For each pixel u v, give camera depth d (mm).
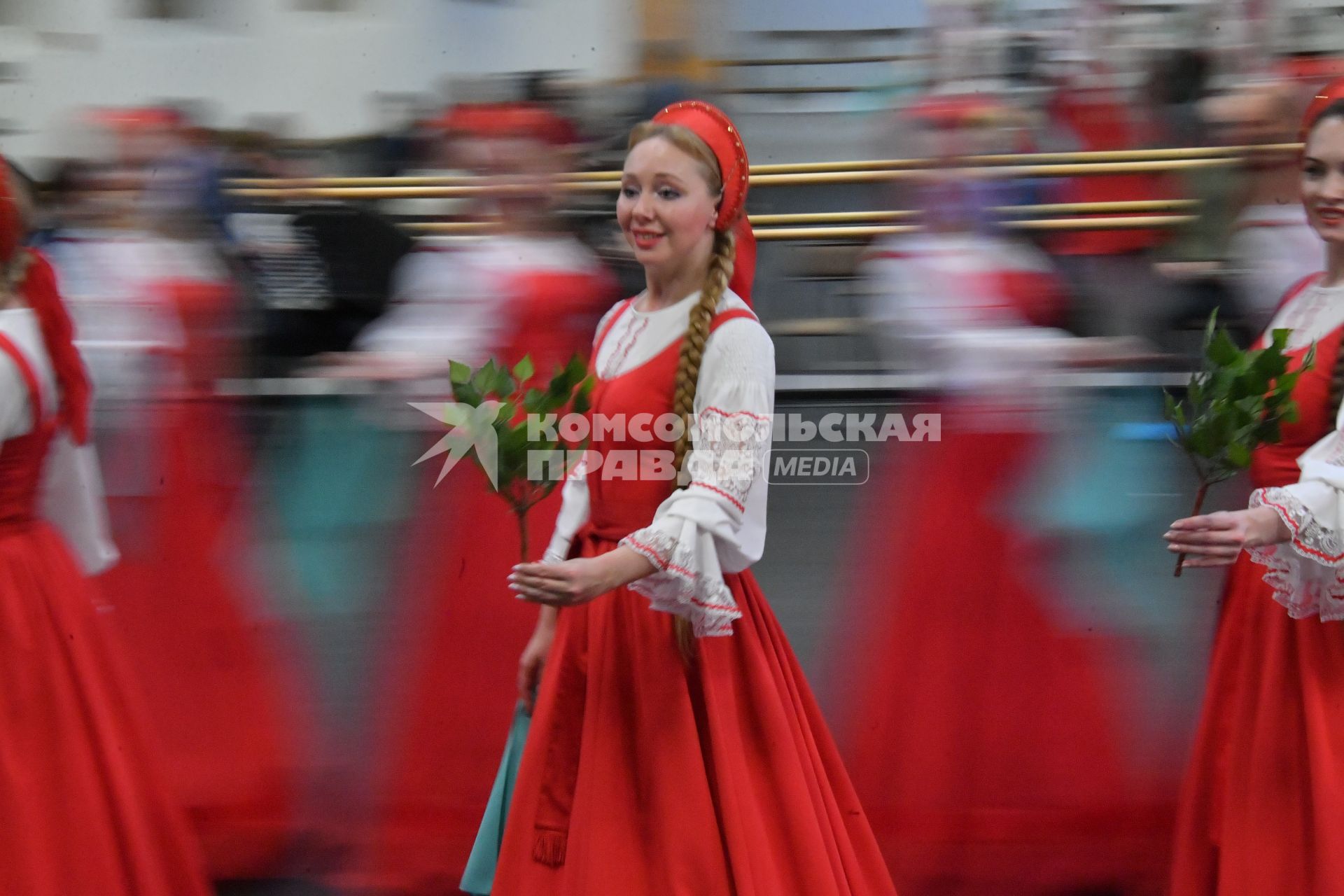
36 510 5262
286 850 6309
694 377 4766
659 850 4727
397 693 6840
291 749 6672
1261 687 5133
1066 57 6184
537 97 6352
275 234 6641
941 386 6277
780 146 6352
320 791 6562
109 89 6531
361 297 6688
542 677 5191
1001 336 6203
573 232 6445
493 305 6438
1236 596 5367
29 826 4918
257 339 6766
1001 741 6270
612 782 4777
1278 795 5062
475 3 6305
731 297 4887
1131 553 6746
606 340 5090
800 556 7844
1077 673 6273
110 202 6570
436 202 6504
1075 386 6344
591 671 4875
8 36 6504
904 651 6320
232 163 6586
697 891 4699
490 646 6402
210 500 6664
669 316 4898
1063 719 6254
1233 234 6379
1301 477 4918
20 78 6527
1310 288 5406
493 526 6414
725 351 4758
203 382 6676
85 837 5020
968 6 6156
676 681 4793
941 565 6258
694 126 4805
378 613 7180
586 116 6355
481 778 6418
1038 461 6293
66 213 6594
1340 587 4832
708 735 4812
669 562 4555
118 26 6488
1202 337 6453
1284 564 4848
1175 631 6961
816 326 6688
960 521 6238
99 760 5145
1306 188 5301
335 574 7133
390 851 6277
